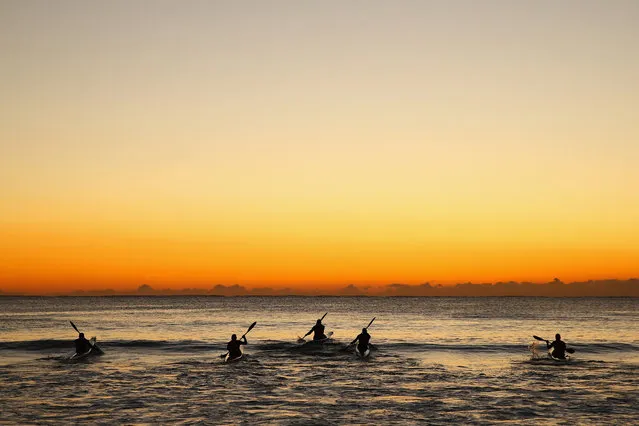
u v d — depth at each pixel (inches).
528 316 3927.2
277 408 821.2
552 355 1366.9
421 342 1781.5
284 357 1392.7
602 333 2219.5
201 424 730.8
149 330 2332.7
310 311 5152.6
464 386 1000.2
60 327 2484.0
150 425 723.4
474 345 1654.8
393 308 6254.9
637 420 757.3
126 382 1025.5
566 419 763.4
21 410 801.6
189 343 1669.5
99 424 726.5
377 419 760.3
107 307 6304.1
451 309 5836.6
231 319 3412.9
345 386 995.9
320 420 754.2
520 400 881.5
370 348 1498.5
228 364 1262.3
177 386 987.3
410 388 979.3
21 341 1674.5
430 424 737.0
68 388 964.0
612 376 1112.2
